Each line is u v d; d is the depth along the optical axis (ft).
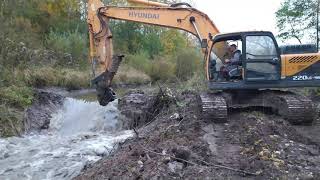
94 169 28.35
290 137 30.25
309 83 36.58
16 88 51.31
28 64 71.31
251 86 36.78
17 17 98.48
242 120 34.14
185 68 111.34
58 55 88.99
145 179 23.82
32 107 50.06
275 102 36.70
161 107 47.57
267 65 36.70
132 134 44.27
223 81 37.73
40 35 104.68
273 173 23.65
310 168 24.41
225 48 39.11
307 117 33.96
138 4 43.83
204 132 31.96
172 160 25.62
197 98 40.52
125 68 105.40
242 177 23.52
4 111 45.37
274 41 36.70
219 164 25.30
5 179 31.01
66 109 53.52
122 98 52.13
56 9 118.32
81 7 124.57
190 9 41.91
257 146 27.53
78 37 101.91
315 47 38.22
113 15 42.45
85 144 40.57
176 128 33.04
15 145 40.52
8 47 67.05
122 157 28.12
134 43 140.15
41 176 31.53
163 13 42.37
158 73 110.52
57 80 72.08
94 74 42.19
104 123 48.80
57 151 38.11
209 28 41.60
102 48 42.11
